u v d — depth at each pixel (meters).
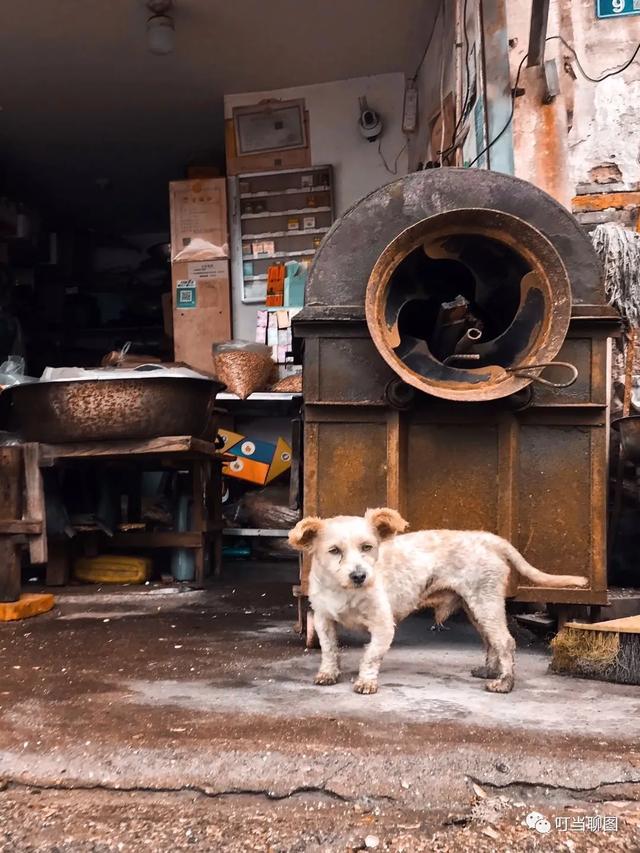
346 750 2.26
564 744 2.32
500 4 5.09
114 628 4.21
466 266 3.74
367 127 8.23
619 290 4.67
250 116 8.52
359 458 3.73
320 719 2.54
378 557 3.00
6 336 9.62
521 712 2.64
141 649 3.68
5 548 4.60
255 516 7.16
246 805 2.10
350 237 3.78
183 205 8.59
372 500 3.71
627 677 3.04
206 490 6.38
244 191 8.53
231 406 7.79
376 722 2.51
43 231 11.29
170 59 7.82
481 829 1.99
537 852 1.90
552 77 4.95
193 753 2.27
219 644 3.79
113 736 2.42
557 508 3.68
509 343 3.67
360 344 3.74
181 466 5.83
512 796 2.12
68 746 2.36
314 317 3.71
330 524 2.90
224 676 3.16
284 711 2.64
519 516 3.69
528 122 5.04
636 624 3.15
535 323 3.62
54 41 7.39
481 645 3.70
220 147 9.84
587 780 2.14
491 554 3.09
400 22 7.27
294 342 4.11
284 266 8.30
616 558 4.54
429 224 3.52
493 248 3.66
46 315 11.40
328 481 3.74
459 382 3.62
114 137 9.52
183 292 8.54
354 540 2.83
